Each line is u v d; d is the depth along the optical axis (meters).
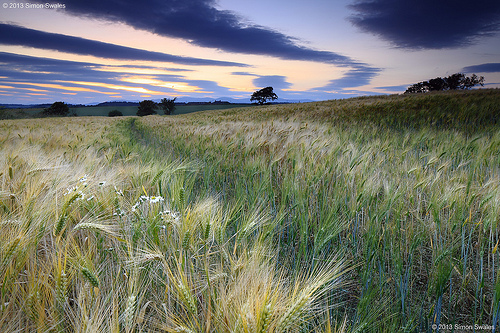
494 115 13.97
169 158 6.26
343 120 16.97
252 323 1.16
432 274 2.42
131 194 2.92
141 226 2.10
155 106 96.19
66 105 86.88
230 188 5.07
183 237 1.89
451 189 3.18
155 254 1.71
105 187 2.65
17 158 3.80
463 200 2.95
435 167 4.89
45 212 1.93
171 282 1.72
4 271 1.55
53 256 1.64
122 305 1.54
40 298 1.47
